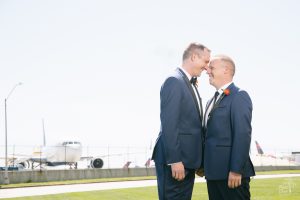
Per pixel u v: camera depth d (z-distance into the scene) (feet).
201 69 14.39
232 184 14.05
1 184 92.38
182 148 13.58
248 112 14.24
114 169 117.70
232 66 15.03
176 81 13.58
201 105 14.56
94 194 50.37
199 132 14.06
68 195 49.85
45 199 44.65
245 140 13.96
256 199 36.45
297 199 36.32
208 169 14.57
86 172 111.34
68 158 134.62
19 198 47.42
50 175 104.12
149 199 41.86
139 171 123.24
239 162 13.85
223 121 14.49
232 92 14.67
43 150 139.44
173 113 13.24
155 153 14.30
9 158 132.46
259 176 95.55
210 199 15.58
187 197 13.88
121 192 52.80
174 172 13.12
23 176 99.76
